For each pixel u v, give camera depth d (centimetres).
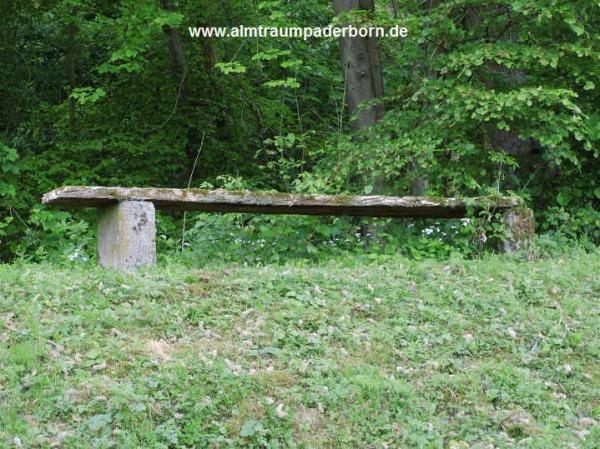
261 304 584
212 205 755
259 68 1423
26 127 1417
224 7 1348
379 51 1171
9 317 518
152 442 423
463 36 969
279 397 473
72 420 429
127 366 480
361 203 781
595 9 952
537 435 462
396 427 464
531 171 993
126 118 1384
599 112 963
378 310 603
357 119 1111
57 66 1538
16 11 1389
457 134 921
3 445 400
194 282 615
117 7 1311
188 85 1386
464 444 452
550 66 924
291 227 861
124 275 614
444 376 512
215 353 508
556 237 874
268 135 1445
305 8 1496
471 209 809
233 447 431
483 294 638
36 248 1123
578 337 569
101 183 1274
